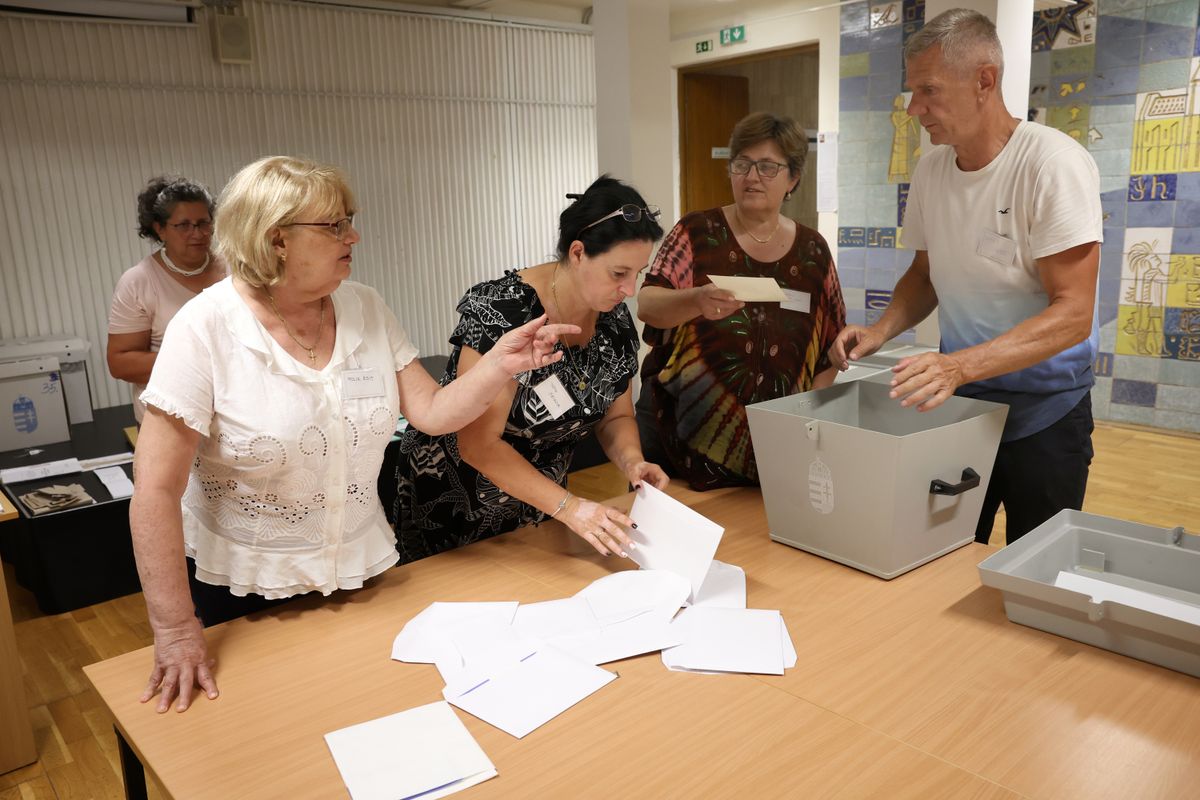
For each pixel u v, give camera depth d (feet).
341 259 4.54
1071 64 17.52
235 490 4.82
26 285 16.43
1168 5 16.15
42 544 11.30
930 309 7.61
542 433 5.85
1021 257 6.34
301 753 3.81
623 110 13.67
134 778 4.62
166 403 4.35
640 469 5.95
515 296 5.54
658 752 3.74
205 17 17.72
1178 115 16.39
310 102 19.27
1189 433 17.39
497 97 22.18
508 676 4.34
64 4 15.98
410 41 20.48
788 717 3.96
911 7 15.01
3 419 14.35
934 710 3.97
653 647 4.57
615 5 13.43
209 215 10.09
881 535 5.28
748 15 19.66
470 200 22.15
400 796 3.49
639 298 7.30
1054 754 3.63
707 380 7.16
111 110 16.90
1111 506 13.75
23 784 8.01
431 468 6.28
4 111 15.83
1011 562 4.89
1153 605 4.63
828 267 7.46
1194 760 3.56
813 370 7.50
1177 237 16.83
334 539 5.08
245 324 4.59
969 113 6.13
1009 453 6.97
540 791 3.51
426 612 5.05
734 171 7.07
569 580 5.51
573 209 5.32
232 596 5.52
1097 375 18.44
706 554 5.05
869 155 16.07
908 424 6.53
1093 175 5.94
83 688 9.72
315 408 4.76
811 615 4.93
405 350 5.44
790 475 5.74
